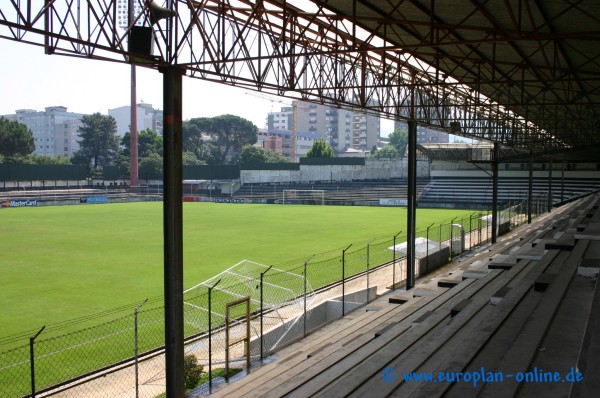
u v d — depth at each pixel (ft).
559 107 125.18
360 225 174.60
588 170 255.29
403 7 52.90
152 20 41.65
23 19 33.99
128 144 411.95
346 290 73.00
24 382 42.96
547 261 44.32
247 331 45.16
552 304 29.99
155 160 366.63
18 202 259.39
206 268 95.91
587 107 117.70
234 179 349.82
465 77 82.48
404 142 646.33
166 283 41.24
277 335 52.26
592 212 86.63
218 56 49.37
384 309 54.08
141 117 644.69
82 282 83.61
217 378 43.14
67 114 583.17
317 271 89.04
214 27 49.60
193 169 357.20
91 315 63.62
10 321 61.57
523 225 159.94
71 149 559.38
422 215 215.72
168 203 41.55
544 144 184.14
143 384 42.22
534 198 205.67
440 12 53.93
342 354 34.68
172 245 41.29
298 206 271.08
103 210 236.63
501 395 18.94
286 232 154.71
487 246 117.08
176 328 41.06
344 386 23.99
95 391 40.83
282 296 66.90
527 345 23.80
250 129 492.54
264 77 57.93
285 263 100.22
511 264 54.34
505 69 84.43
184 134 460.14
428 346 27.55
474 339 25.64
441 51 71.61
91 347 51.16
